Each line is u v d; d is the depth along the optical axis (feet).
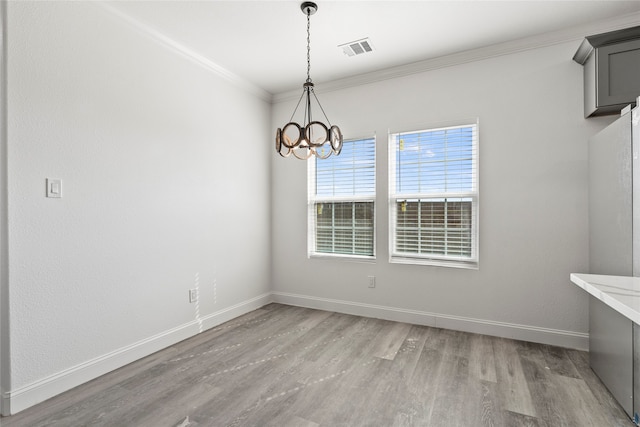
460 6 7.50
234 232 11.35
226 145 11.02
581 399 6.30
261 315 11.55
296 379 7.13
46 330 6.43
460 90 9.86
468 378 7.11
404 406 6.13
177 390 6.71
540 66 8.86
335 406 6.15
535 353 8.29
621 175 6.12
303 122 12.55
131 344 8.02
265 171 12.96
